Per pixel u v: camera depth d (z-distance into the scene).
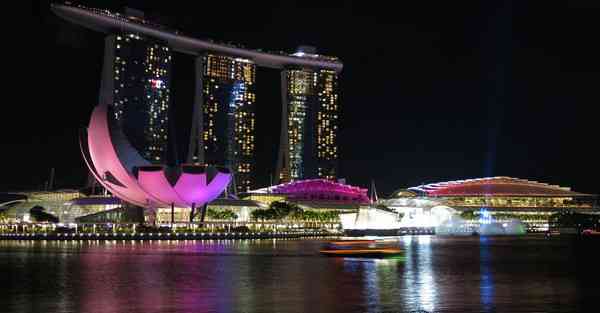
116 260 92.75
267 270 81.12
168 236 152.75
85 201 199.50
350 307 51.97
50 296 57.62
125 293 59.59
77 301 54.75
